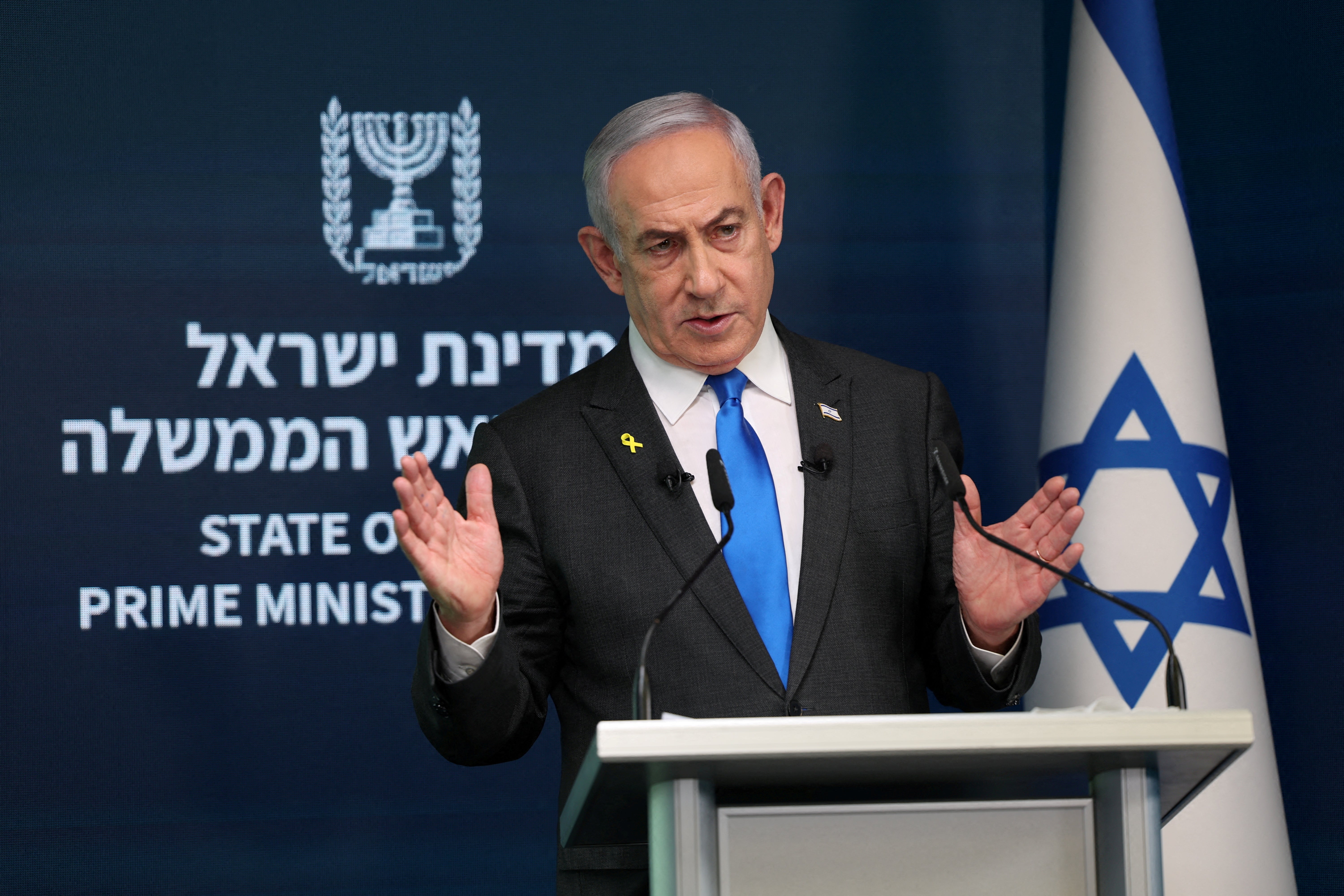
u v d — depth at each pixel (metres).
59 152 11.91
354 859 11.58
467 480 5.97
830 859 4.45
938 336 12.52
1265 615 11.96
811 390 7.27
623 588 6.68
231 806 11.50
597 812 4.91
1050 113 12.80
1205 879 10.15
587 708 6.68
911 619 6.97
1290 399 12.08
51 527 11.56
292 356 11.93
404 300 12.08
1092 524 10.61
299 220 12.06
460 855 11.67
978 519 5.95
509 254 12.23
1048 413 11.20
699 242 6.78
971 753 3.98
